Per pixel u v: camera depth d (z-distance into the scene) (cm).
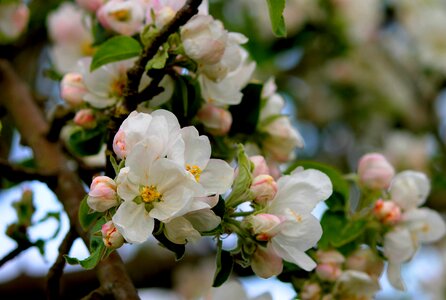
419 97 166
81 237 94
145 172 84
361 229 97
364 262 96
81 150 98
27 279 127
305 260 88
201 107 95
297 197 89
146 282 139
